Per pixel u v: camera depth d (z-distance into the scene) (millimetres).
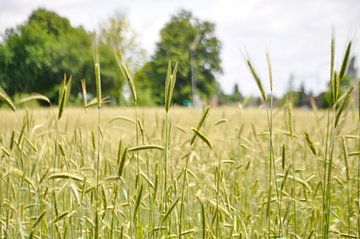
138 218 2689
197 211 3072
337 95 2275
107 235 2588
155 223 2629
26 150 3178
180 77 48531
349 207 3096
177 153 3789
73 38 30156
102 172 2938
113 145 4195
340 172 3400
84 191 2414
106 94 24719
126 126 5605
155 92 44375
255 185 3535
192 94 48375
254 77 2320
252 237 2756
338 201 3576
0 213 2658
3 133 3359
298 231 3109
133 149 2322
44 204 2689
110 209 2611
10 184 2861
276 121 5648
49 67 27375
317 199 3100
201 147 4207
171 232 2738
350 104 3166
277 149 4246
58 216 2443
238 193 3221
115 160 3459
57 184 3020
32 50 25875
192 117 10445
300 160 4121
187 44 54000
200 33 55719
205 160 4066
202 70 54594
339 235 2822
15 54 22875
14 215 2686
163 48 51156
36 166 2844
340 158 3826
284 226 2775
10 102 2631
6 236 2508
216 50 55875
